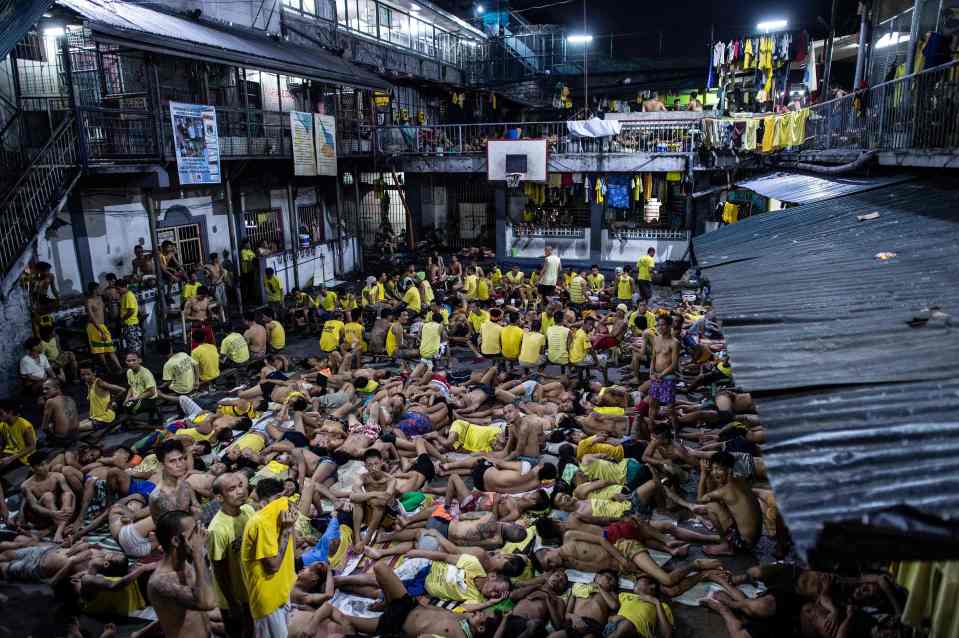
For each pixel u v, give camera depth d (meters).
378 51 26.30
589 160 22.05
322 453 8.56
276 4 21.19
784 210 9.74
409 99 28.80
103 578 6.11
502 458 8.86
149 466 8.40
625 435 9.45
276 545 4.84
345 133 23.02
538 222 25.19
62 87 15.15
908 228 6.81
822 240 7.24
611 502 7.21
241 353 12.88
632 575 6.35
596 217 23.52
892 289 4.67
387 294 18.27
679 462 8.46
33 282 12.87
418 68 29.23
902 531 1.83
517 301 17.70
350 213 26.12
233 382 13.08
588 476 7.96
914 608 4.68
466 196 29.55
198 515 6.17
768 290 5.23
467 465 8.80
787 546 6.67
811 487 2.07
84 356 14.10
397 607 5.52
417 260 26.12
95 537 7.45
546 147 22.34
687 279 20.16
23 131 14.31
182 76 17.67
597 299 18.16
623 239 23.47
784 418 2.62
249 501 7.01
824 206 9.35
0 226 12.06
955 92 8.38
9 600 6.41
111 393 11.52
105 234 15.52
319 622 5.61
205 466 8.55
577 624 5.42
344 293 18.02
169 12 16.88
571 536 6.56
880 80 16.09
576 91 33.88
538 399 10.98
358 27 25.70
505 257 24.94
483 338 13.02
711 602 5.95
